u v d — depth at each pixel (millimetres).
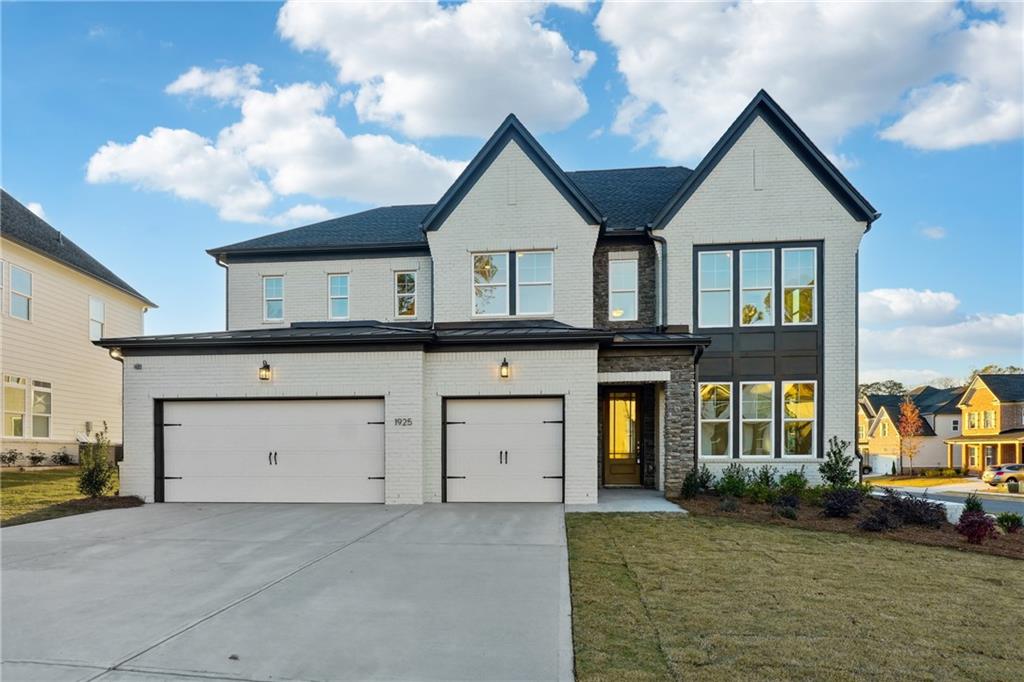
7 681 3953
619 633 4762
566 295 15117
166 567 6945
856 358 14828
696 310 15281
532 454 12031
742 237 15156
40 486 14453
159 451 12367
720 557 7395
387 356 12031
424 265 17875
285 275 18266
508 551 7695
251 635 4781
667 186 18625
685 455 12688
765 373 15078
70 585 6215
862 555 7680
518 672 4094
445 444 12117
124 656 4371
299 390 12156
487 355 12094
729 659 4270
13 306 19281
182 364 12414
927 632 4895
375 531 9023
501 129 15469
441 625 5008
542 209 15305
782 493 12266
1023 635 4863
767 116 15273
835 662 4242
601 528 9195
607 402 15227
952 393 53781
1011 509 16859
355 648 4516
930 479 43500
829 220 14977
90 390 23016
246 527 9383
